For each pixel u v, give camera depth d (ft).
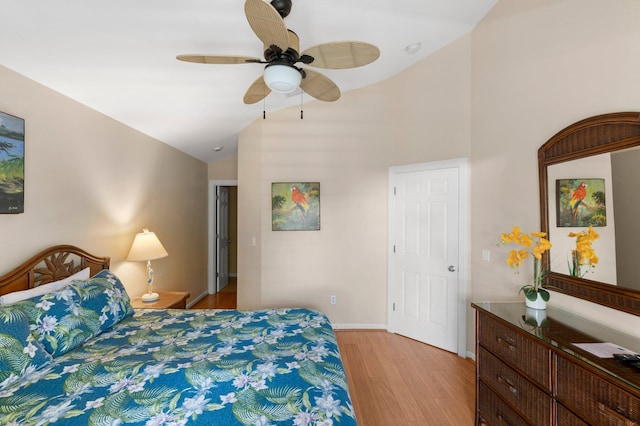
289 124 11.65
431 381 7.97
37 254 6.48
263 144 11.66
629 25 4.75
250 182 12.39
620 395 3.34
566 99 5.95
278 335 5.96
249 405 3.71
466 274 9.23
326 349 5.35
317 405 3.73
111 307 6.51
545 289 6.21
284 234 11.65
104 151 8.75
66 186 7.38
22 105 6.25
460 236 9.35
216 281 17.70
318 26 7.32
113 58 6.57
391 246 11.17
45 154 6.79
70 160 7.51
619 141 4.78
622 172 4.74
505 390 5.35
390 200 11.17
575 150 5.61
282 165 11.67
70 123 7.51
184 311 7.57
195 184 15.66
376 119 11.36
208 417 3.48
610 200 4.91
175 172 13.37
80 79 6.99
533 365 4.68
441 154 9.77
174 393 3.94
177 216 13.56
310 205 11.59
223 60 5.26
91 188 8.23
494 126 8.10
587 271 5.31
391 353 9.55
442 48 9.65
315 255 11.64
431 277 10.12
